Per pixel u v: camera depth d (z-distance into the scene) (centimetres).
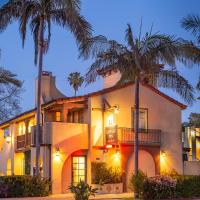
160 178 2447
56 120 3231
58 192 2783
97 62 2522
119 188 2906
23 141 3403
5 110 3553
